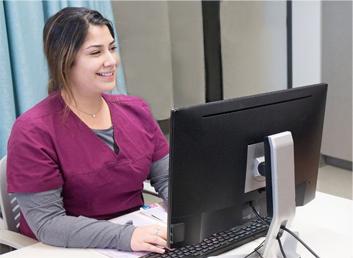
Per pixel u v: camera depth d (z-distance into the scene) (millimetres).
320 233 1376
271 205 1085
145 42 2693
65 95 1479
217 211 1106
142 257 1239
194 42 2910
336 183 3486
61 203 1425
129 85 2693
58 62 1419
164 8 2719
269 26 3229
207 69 3080
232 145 1068
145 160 1584
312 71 3393
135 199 1609
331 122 3711
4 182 1548
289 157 1063
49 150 1401
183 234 1068
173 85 2961
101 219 1536
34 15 2098
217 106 1024
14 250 1434
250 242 1320
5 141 2057
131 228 1308
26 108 2104
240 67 3154
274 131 1130
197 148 1017
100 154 1479
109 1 2381
